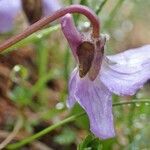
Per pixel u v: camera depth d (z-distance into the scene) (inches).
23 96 6.2
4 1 5.6
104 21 7.1
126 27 8.4
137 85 4.1
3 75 6.8
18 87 6.3
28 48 7.3
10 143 6.0
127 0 8.1
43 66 6.7
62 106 6.0
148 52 4.3
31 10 5.7
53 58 7.4
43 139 6.1
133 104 5.4
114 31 8.1
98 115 4.1
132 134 5.5
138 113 5.4
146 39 8.6
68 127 6.2
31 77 7.0
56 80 7.1
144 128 5.4
